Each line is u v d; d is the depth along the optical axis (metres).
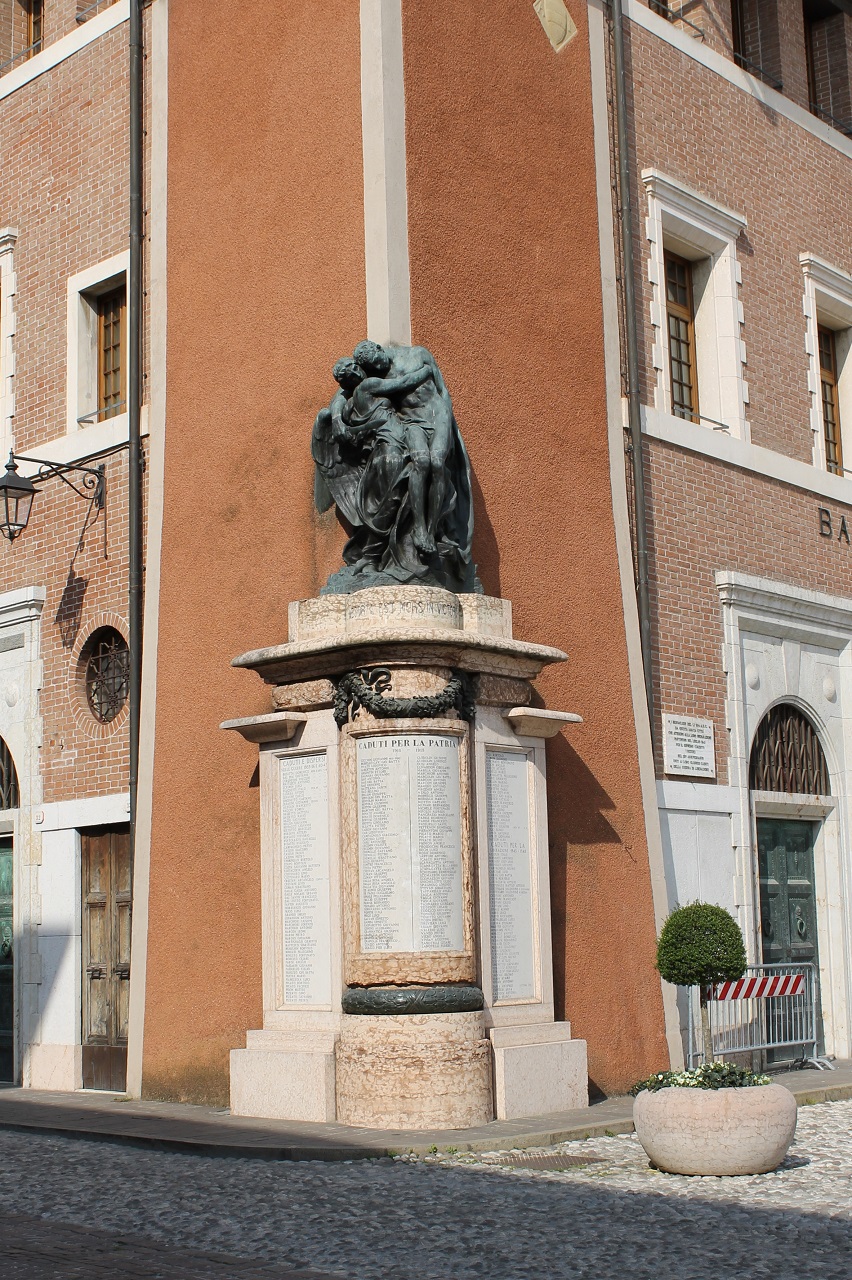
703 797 15.19
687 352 16.80
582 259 14.33
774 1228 7.73
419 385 11.95
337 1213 8.13
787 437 17.34
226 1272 6.93
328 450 12.31
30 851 15.78
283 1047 11.52
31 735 15.99
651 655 14.88
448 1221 7.92
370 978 10.96
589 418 14.09
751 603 16.22
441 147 13.05
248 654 11.95
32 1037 15.43
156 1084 13.21
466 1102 10.80
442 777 11.16
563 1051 11.80
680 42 16.66
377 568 11.88
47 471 16.12
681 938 10.22
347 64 12.98
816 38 19.52
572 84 14.60
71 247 16.36
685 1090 9.30
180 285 14.20
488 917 11.51
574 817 13.11
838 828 17.22
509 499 13.09
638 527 14.79
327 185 12.98
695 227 16.41
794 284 17.83
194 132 14.27
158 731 13.74
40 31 18.38
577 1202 8.38
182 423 14.00
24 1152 10.73
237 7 14.00
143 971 13.50
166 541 13.98
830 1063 15.45
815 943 16.86
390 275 12.40
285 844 11.84
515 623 12.93
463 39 13.46
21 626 16.30
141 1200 8.65
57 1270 7.02
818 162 18.56
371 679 11.21
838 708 17.61
